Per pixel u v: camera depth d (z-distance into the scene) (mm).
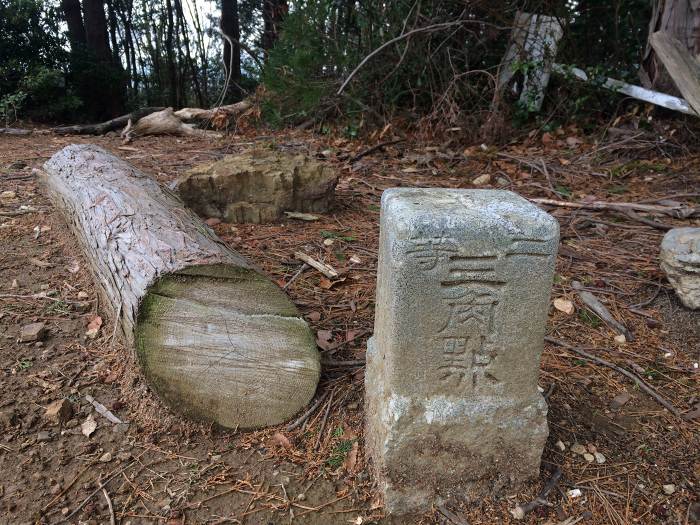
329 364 2842
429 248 1812
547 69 6781
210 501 2164
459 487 2143
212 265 2330
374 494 2195
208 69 15828
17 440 2363
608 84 6707
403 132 6973
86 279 3494
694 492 2209
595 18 7316
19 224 4258
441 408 2020
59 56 10797
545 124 6805
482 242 1824
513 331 1955
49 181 3957
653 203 4730
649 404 2678
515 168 5742
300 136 7426
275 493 2207
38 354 2846
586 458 2361
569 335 3172
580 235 4305
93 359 2844
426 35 6914
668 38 5914
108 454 2328
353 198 5086
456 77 6719
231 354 2402
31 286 3428
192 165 5887
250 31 14414
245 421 2482
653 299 3438
